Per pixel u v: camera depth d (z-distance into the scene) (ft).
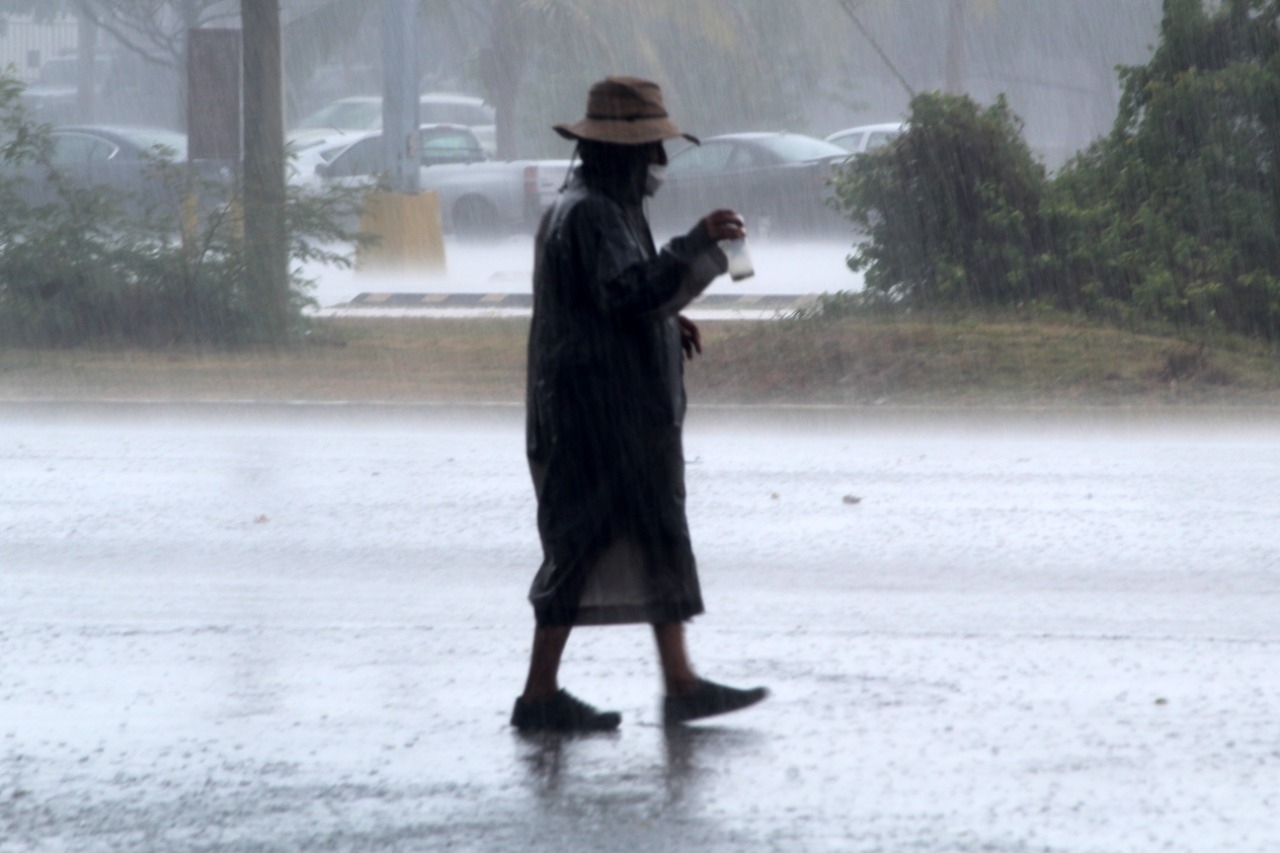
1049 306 180.75
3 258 192.54
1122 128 193.98
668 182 332.39
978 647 78.38
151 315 192.85
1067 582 91.50
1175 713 68.49
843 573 93.86
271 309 193.77
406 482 122.72
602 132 62.54
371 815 57.98
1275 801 58.80
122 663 76.64
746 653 77.36
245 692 72.18
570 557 63.98
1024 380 157.38
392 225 262.88
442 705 70.13
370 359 181.98
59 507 113.50
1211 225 179.63
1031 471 126.11
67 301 191.83
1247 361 163.12
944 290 185.26
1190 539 102.12
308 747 65.05
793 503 113.80
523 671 75.05
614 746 64.69
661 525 64.03
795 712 68.64
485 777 61.52
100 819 57.93
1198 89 181.68
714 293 233.35
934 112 190.39
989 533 104.06
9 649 78.84
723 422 150.30
